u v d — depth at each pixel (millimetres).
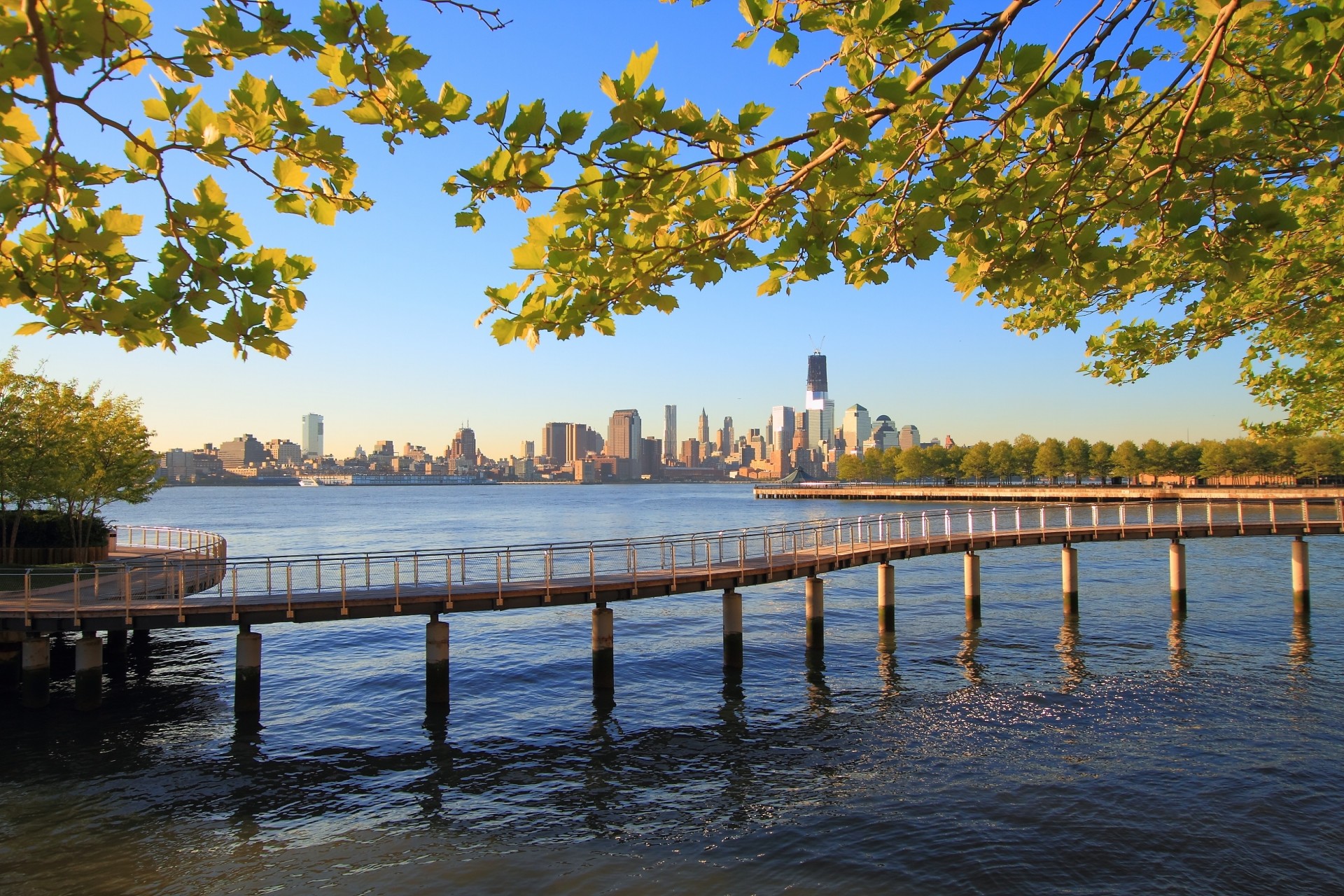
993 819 13961
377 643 30344
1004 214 5070
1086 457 147625
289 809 15148
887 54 4160
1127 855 12547
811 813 14539
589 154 3965
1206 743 17219
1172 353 9531
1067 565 32375
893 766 16734
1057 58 4336
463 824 14453
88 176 3494
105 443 36656
